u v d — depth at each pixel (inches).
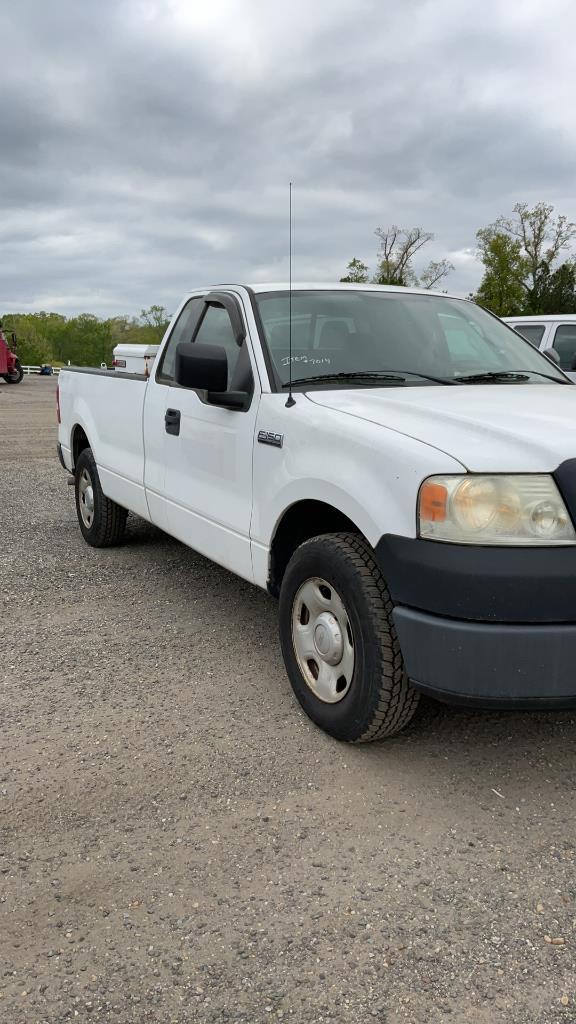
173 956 81.0
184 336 182.5
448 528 99.0
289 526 136.3
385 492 106.7
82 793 109.8
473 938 83.1
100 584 207.2
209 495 158.9
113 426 215.5
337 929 84.5
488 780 112.9
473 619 97.9
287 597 128.6
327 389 138.3
